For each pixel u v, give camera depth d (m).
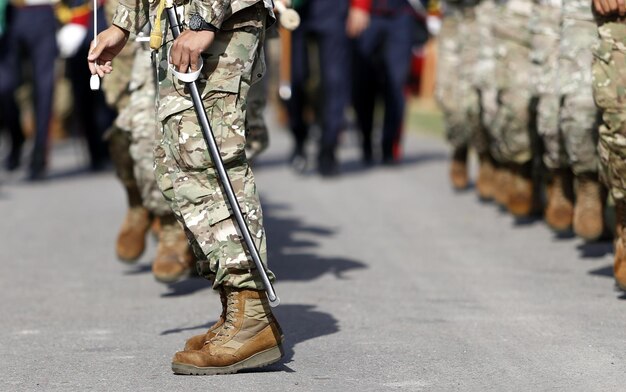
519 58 17.62
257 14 9.66
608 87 11.83
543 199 19.09
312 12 25.39
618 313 12.06
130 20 9.98
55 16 25.69
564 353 10.55
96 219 20.17
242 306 9.88
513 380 9.74
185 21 9.59
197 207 9.67
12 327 12.15
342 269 15.02
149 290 13.95
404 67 27.17
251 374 10.01
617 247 12.24
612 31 11.79
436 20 27.03
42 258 16.39
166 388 9.65
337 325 11.84
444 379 9.81
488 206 20.64
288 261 15.66
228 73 9.55
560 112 14.48
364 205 21.22
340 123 25.56
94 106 27.50
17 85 27.09
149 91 13.24
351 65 27.59
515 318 11.99
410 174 26.08
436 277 14.35
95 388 9.73
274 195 22.92
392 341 11.13
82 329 11.98
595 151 14.33
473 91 20.34
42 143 26.03
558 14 15.81
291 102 26.62
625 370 9.97
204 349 10.02
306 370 10.12
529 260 15.28
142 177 13.29
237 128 9.59
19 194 23.92
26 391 9.72
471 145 22.12
